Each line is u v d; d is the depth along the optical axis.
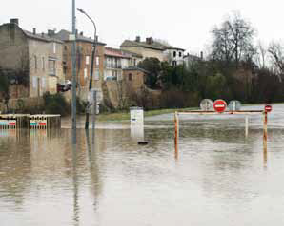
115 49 115.50
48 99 73.94
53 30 95.75
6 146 23.81
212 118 59.62
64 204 10.38
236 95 101.38
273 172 14.59
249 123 47.06
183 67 99.75
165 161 17.39
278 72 115.19
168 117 60.94
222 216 9.27
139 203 10.44
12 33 76.50
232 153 19.91
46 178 13.74
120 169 15.45
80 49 91.94
